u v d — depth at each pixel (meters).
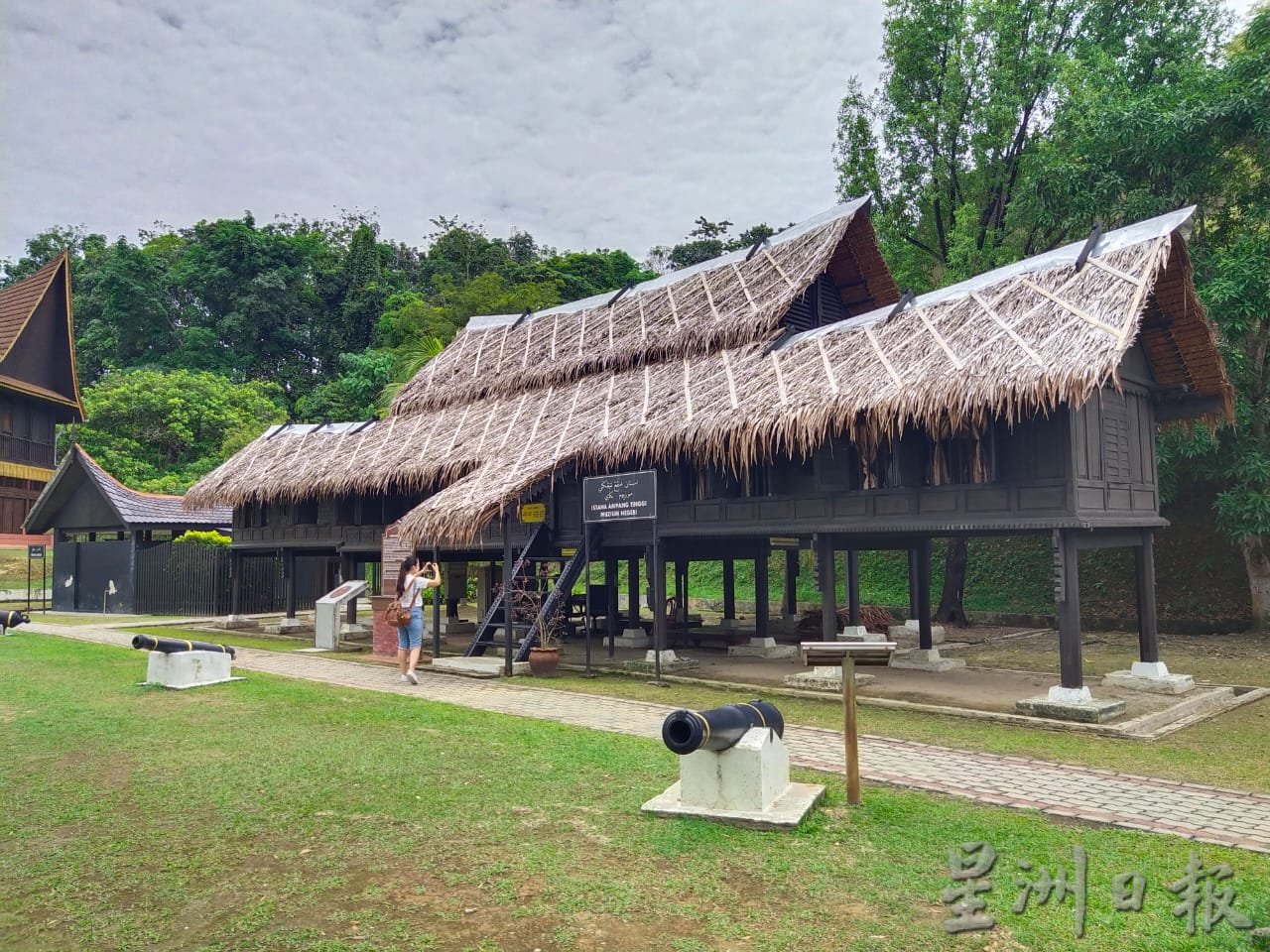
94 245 70.31
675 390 15.06
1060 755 8.27
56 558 29.67
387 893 4.73
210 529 29.19
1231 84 16.72
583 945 4.13
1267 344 17.64
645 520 14.48
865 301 19.03
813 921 4.38
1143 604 12.10
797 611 21.92
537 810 6.12
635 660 14.98
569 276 55.06
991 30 21.75
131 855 5.34
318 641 17.66
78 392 39.66
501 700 11.09
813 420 11.32
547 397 18.66
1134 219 18.16
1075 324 10.06
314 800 6.39
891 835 5.62
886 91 23.84
